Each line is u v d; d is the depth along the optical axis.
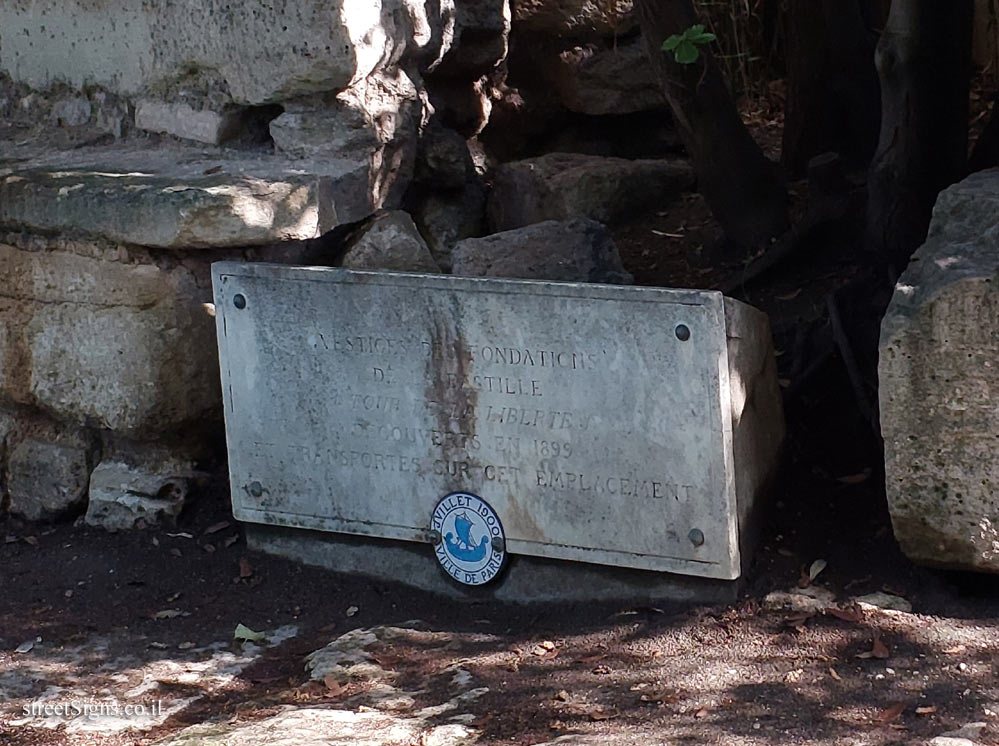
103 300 4.36
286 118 4.52
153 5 4.57
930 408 3.88
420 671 3.95
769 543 4.12
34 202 4.39
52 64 4.75
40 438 4.56
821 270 4.63
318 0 4.41
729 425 3.95
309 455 4.24
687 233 4.92
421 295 4.09
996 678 3.78
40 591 4.29
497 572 4.15
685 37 4.18
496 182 4.98
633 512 4.02
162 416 4.38
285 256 4.43
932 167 4.46
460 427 4.12
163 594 4.26
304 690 3.91
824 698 3.77
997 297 3.80
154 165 4.50
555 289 3.99
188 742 3.74
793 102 5.02
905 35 4.39
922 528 3.93
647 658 3.93
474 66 5.02
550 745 3.67
